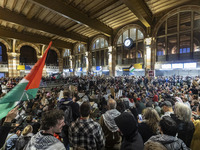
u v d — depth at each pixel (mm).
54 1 11812
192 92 6848
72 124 1783
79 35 23734
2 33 17734
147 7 13867
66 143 2436
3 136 1329
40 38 22672
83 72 28000
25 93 1860
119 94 8789
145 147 933
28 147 1092
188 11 13477
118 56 21047
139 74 18703
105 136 2207
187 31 13789
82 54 28203
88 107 1787
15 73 24391
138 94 7844
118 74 21000
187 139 1838
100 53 24000
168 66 15031
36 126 3051
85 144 1646
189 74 14508
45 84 16078
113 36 21109
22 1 12391
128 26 18984
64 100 2641
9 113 1442
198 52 13195
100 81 15625
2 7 13055
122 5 14172
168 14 14609
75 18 14172
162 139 1388
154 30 15938
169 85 10766
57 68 33219
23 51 30531
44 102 6652
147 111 2041
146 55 16719
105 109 5305
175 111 2088
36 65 2113
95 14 15562
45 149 1030
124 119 1258
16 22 14234
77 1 13211
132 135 1249
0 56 27109
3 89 12492
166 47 15461
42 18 16750
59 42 26547
